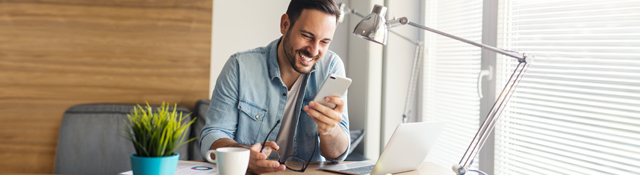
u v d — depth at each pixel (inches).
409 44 104.3
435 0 98.2
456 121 89.9
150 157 38.7
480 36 82.9
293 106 63.8
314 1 53.6
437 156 99.0
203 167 50.1
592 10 62.7
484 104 81.0
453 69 91.0
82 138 93.2
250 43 111.7
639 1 56.3
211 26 105.0
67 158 92.3
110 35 101.2
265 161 46.8
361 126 112.9
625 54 58.0
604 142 61.3
